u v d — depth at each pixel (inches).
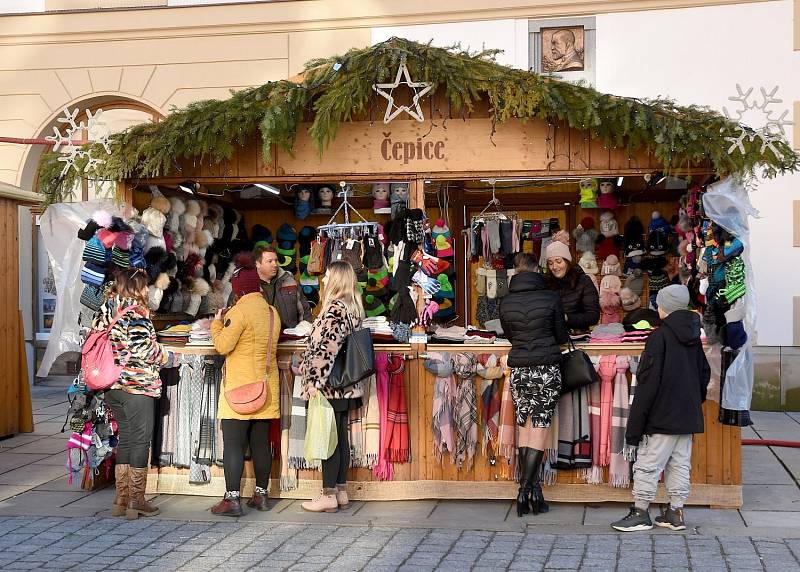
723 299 253.1
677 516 233.5
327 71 263.9
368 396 263.9
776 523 238.5
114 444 271.7
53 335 301.4
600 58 439.2
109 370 243.4
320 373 240.8
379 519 246.2
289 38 470.3
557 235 350.3
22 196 380.2
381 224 392.2
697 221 279.4
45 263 518.9
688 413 226.7
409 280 266.2
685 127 252.1
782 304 425.4
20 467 317.7
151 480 275.4
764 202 424.8
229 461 249.6
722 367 252.4
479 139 268.4
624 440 253.8
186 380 271.6
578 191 391.9
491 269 386.0
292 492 269.6
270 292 307.6
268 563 206.2
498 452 259.6
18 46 494.9
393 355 265.0
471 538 227.0
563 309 263.4
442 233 361.1
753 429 382.9
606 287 373.4
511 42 446.6
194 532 233.9
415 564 205.0
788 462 316.2
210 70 478.0
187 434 271.0
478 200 403.9
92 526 240.2
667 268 368.5
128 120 497.4
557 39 443.5
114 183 283.1
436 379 262.4
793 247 423.5
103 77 487.5
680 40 431.5
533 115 263.6
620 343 256.7
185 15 477.1
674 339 227.9
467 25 451.2
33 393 497.0
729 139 250.2
